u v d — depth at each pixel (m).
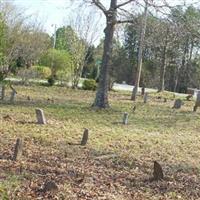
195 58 65.31
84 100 28.30
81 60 41.38
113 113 22.17
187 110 28.06
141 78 61.94
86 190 8.76
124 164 11.57
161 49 46.75
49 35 46.69
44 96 28.75
